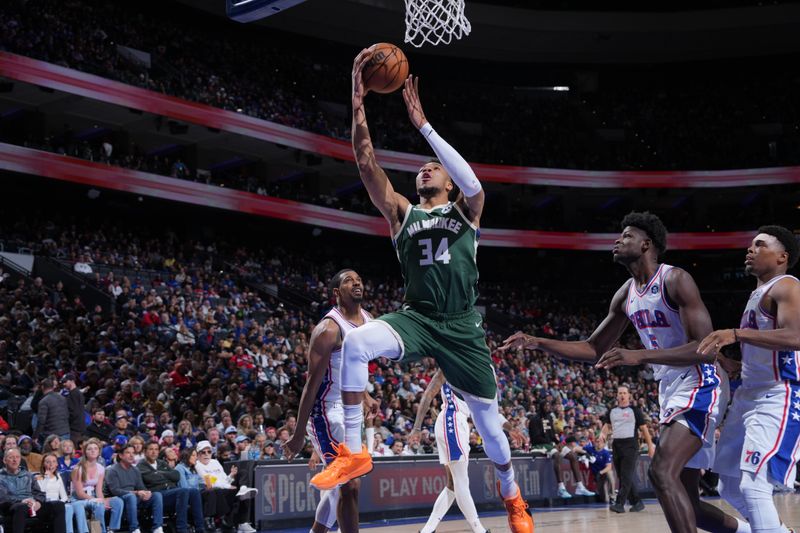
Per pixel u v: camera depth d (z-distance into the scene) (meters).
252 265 27.03
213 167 30.36
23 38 21.97
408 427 14.24
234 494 9.67
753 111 35.97
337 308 5.10
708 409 4.10
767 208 35.25
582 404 22.14
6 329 14.62
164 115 24.58
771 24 33.34
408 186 34.28
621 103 37.72
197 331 18.23
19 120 25.28
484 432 4.34
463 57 36.19
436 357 4.11
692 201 36.66
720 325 33.38
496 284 35.50
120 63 24.91
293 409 14.51
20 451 8.75
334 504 5.16
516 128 35.53
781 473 3.96
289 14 31.53
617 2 36.25
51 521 8.12
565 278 36.34
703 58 36.56
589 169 34.19
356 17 31.91
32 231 22.72
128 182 23.91
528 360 25.06
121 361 14.62
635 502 11.16
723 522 4.44
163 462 9.63
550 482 13.04
